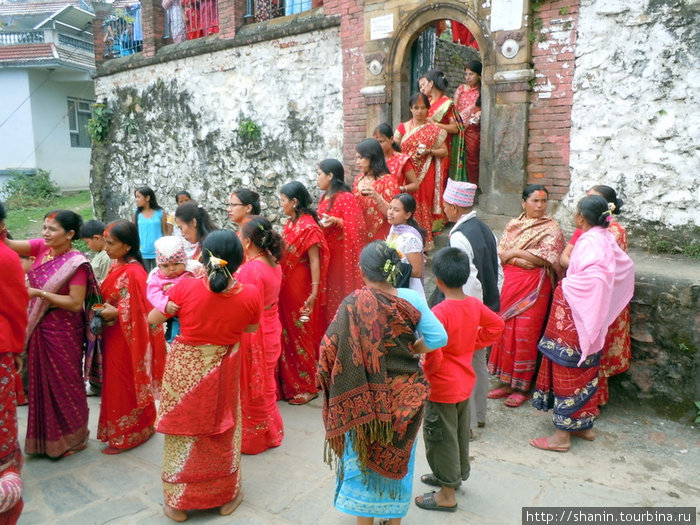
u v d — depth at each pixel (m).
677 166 4.89
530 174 5.76
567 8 5.32
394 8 6.44
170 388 2.89
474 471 3.38
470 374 2.97
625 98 5.10
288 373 4.47
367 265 2.45
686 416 3.93
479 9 5.81
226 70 8.48
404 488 2.60
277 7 8.29
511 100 5.71
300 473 3.41
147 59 9.60
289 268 4.34
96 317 3.51
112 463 3.60
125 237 3.59
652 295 4.05
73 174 20.11
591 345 3.47
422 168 5.57
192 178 9.34
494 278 3.70
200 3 9.16
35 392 3.57
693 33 4.70
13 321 2.95
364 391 2.41
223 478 2.97
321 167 4.68
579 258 3.53
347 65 7.04
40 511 3.06
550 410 4.20
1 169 18.45
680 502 3.03
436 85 5.89
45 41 19.44
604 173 5.29
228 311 2.82
